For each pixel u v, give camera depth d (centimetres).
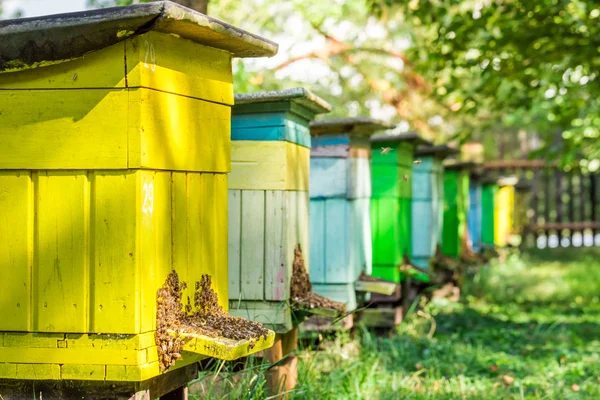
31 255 309
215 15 1002
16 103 307
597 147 1245
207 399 409
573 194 2081
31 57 301
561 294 1238
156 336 308
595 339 841
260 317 475
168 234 316
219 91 344
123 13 288
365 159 652
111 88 300
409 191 815
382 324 746
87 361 304
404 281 826
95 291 303
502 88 1050
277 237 473
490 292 1230
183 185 325
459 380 604
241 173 475
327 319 598
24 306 309
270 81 1148
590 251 1994
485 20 816
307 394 489
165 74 310
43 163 305
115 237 301
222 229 354
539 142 2330
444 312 1016
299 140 496
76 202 305
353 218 622
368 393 521
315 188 615
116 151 300
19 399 316
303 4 1102
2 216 310
